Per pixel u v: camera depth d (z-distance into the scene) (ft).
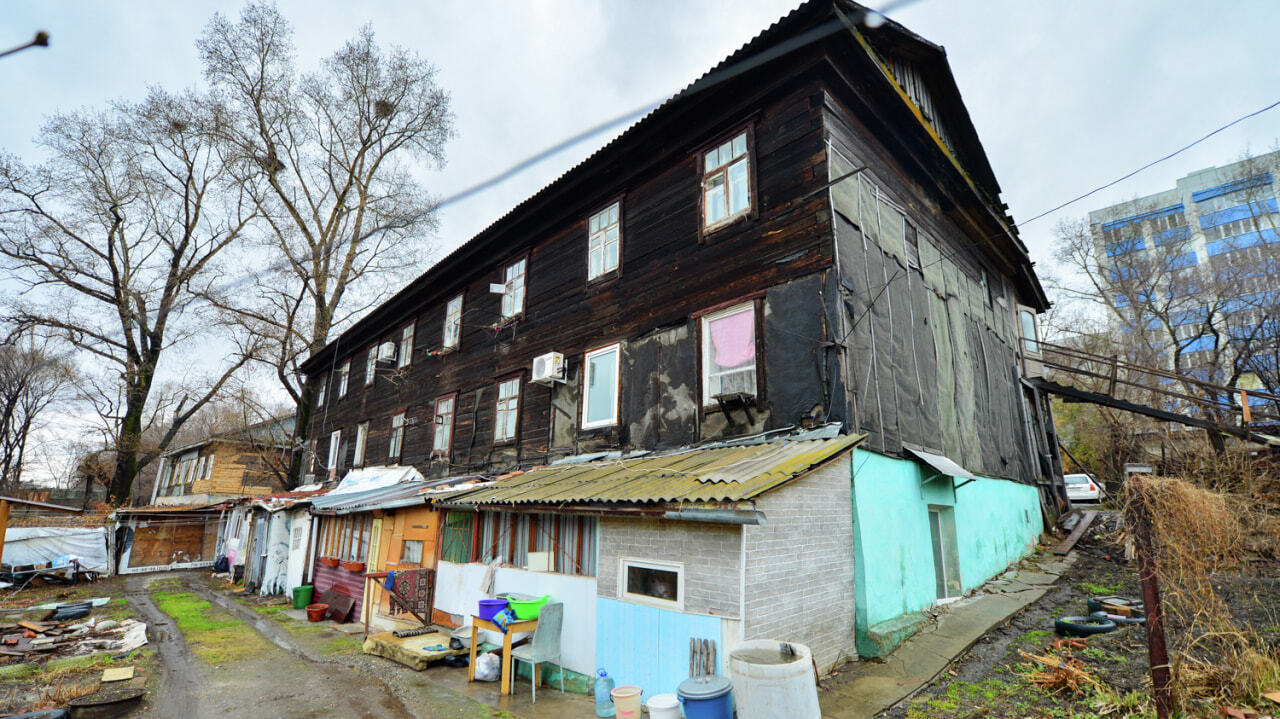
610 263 37.04
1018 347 50.62
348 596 40.34
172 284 82.53
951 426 32.96
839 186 26.71
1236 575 23.67
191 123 73.72
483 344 47.60
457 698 21.79
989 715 16.34
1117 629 22.24
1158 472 38.37
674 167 34.12
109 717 20.39
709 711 15.21
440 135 83.71
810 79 27.81
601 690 19.67
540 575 25.44
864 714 16.80
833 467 22.52
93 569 64.75
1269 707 14.43
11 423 114.62
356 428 66.85
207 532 84.33
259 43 74.69
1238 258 82.99
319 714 20.36
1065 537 43.70
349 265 79.87
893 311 29.27
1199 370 79.82
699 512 18.17
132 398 84.53
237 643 32.53
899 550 25.34
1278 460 31.60
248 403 78.02
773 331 26.61
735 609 17.58
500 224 45.21
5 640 31.37
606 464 30.12
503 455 42.11
